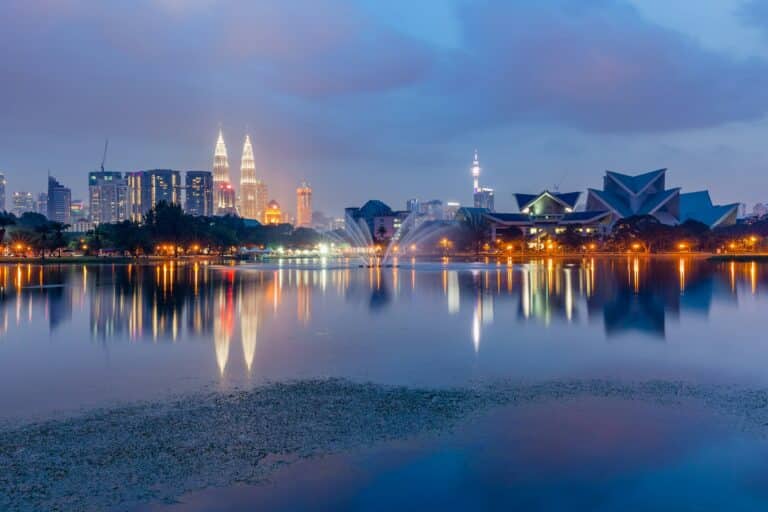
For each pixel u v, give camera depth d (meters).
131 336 30.61
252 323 34.78
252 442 15.08
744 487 12.84
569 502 12.29
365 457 14.20
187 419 16.84
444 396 19.00
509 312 38.78
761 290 52.72
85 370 23.05
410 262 125.25
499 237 194.00
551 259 137.38
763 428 16.02
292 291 54.50
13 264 117.12
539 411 17.44
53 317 37.72
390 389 19.89
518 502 12.27
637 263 110.56
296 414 17.23
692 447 14.80
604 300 45.16
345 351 26.28
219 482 12.91
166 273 84.31
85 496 12.23
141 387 20.41
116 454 14.34
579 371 22.30
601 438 15.37
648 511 11.96
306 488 12.70
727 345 27.30
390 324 34.12
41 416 17.27
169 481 12.93
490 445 14.90
